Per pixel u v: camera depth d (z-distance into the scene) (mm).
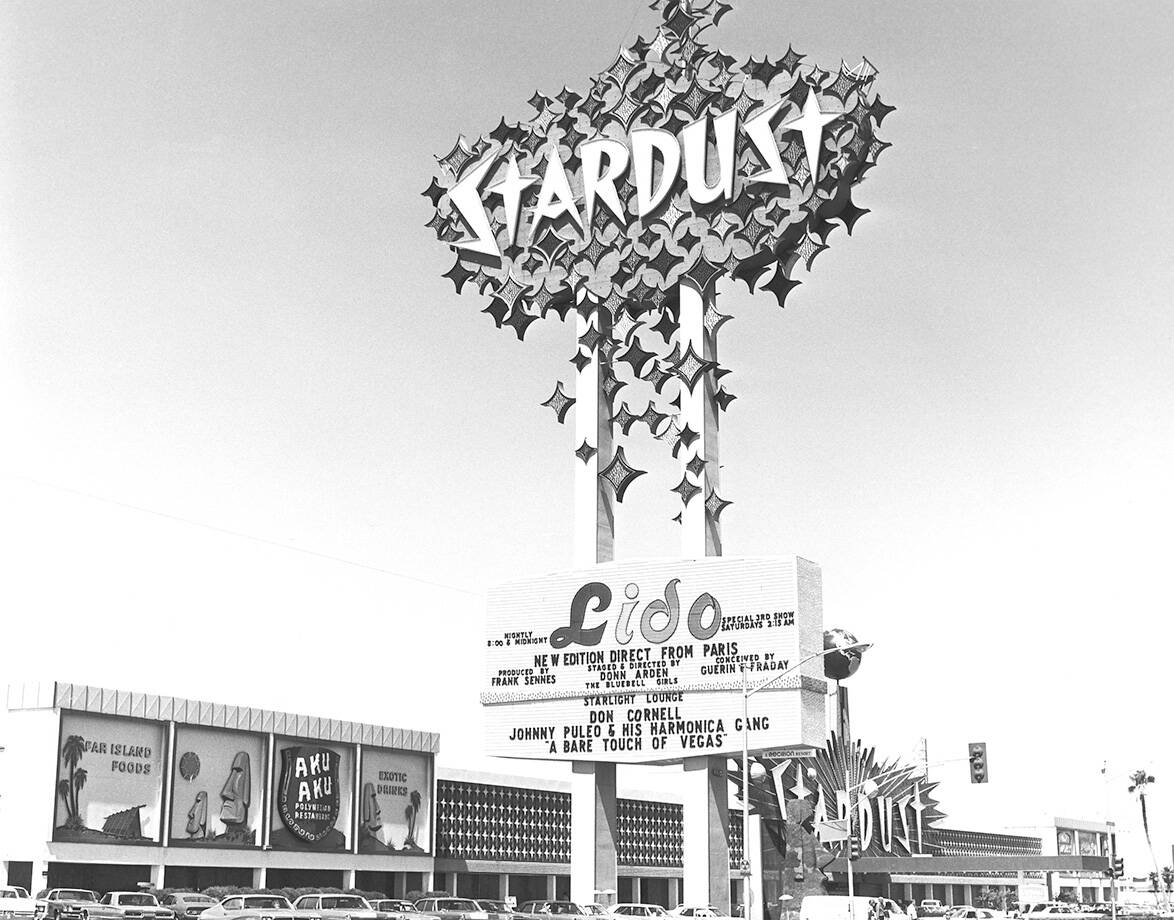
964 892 160500
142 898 69938
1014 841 173625
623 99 75750
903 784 111312
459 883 108250
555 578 69750
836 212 71562
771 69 72500
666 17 75438
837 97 70938
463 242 78562
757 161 71938
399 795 101500
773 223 70875
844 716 103000
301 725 95000
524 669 69312
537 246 76938
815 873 88875
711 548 70812
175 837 86000
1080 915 122125
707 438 71938
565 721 67938
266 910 63000
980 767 67625
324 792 95750
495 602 70688
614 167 75125
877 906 79438
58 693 80875
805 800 89812
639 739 66375
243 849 89938
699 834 66000
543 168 77875
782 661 64375
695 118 73688
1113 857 113188
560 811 116438
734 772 86375
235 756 90562
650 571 67812
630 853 119688
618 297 74250
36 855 79188
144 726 85562
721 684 65188
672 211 73438
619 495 74312
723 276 72438
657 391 73188
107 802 82625
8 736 81688
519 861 111312
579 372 75250
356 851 97375
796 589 64875
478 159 79500
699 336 72312
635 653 67125
